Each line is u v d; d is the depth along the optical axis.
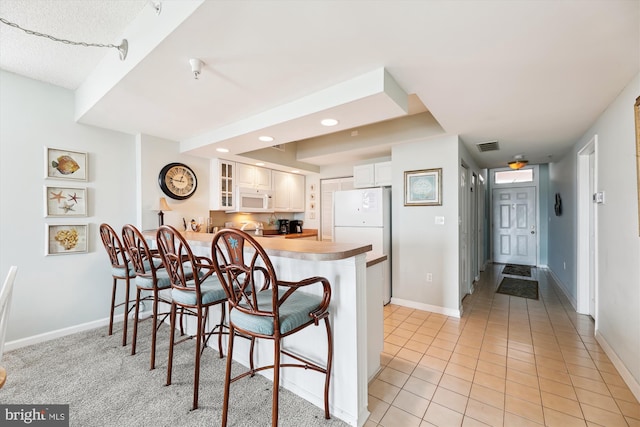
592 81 1.93
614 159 2.20
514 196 6.51
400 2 1.22
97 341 2.54
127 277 2.45
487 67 1.76
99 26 1.82
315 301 1.56
